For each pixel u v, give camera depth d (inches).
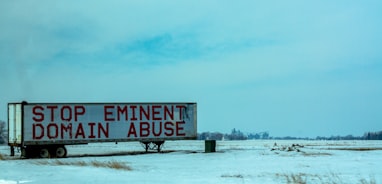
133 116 1647.4
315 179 746.8
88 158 1425.9
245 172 895.1
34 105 1503.4
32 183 672.4
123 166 978.1
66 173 828.6
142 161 1258.0
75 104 1560.0
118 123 1621.6
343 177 781.9
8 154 1768.0
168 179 732.0
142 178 743.7
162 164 1135.0
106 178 736.3
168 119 1701.5
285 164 1114.1
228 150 1870.1
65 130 1537.9
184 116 1727.4
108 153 1728.6
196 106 1747.0
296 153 1611.7
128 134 1633.9
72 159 1376.7
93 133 1578.5
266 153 1621.6
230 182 692.1
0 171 887.7
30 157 1503.4
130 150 2106.3
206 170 943.7
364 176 802.8
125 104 1637.6
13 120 1528.1
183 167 1031.0
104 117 1601.9
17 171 884.6
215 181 705.0
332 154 1541.6
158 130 1683.1
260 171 918.4
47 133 1513.3
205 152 1697.8
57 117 1531.7
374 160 1246.3
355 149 1985.7
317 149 1963.6
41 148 1513.3
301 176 797.9
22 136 1481.3
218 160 1288.1
